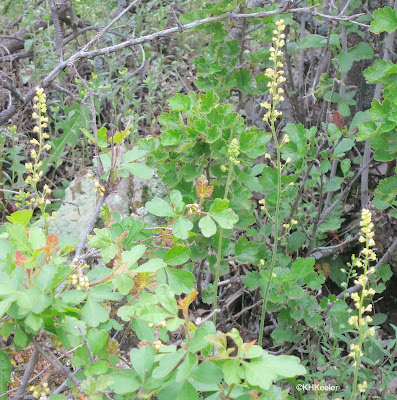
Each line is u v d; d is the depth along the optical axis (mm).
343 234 3738
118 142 2031
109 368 1713
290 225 3244
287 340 2768
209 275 3232
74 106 4273
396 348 2732
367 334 2002
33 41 4332
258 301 3066
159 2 5312
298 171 2924
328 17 3068
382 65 2734
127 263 1672
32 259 1481
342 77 3732
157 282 1895
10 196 3928
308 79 4645
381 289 3139
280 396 1550
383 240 3561
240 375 1378
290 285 2635
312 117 4504
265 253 2920
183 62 5223
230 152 2223
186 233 1885
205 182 1960
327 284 3717
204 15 3428
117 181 2143
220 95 3439
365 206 3578
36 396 1655
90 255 2045
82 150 4332
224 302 3227
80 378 1708
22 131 4594
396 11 2689
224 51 3402
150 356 1550
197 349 1407
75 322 1558
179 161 2678
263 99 4488
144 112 4828
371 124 2635
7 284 1485
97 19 5398
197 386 1524
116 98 4801
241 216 2631
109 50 3201
